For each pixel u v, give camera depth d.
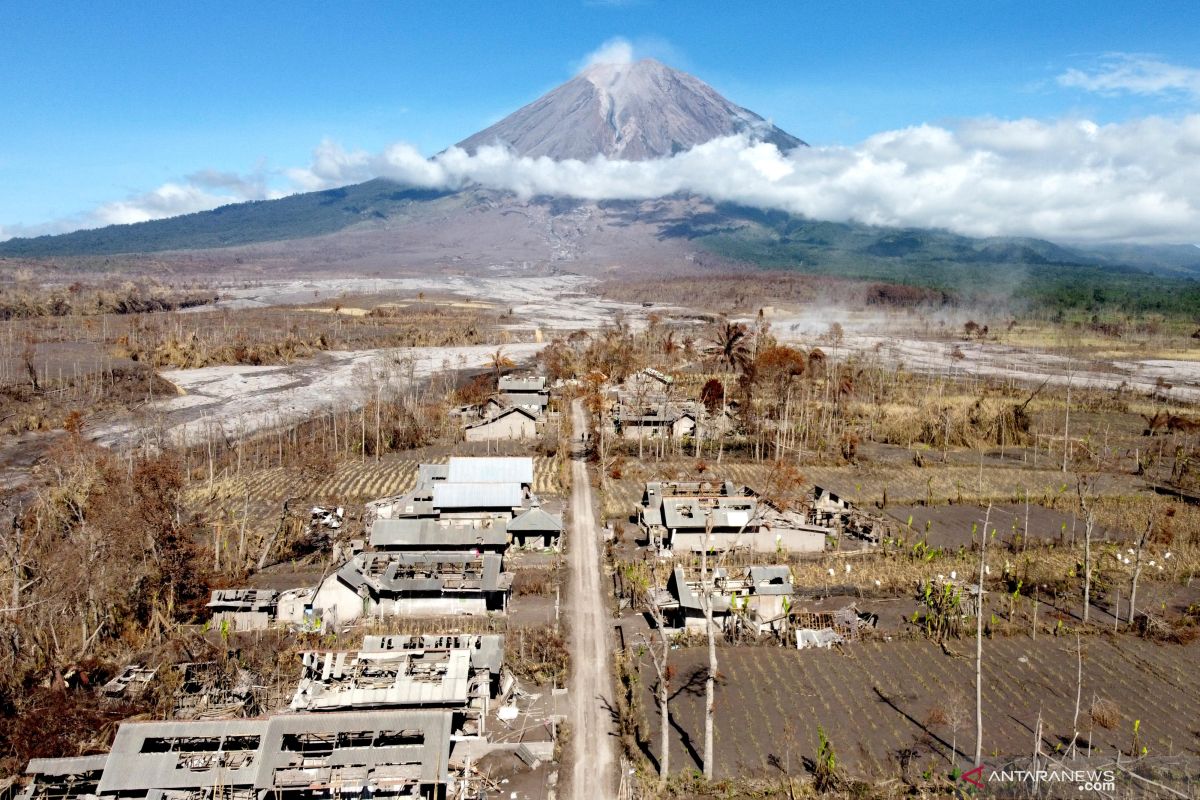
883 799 47.56
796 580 79.31
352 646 63.50
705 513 87.25
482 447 130.25
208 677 57.19
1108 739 54.53
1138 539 89.19
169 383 170.88
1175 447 132.12
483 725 52.69
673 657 64.56
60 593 64.81
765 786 48.53
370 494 103.88
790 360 145.12
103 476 87.12
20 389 146.50
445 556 76.00
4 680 54.94
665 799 47.50
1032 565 83.19
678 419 135.25
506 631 67.00
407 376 175.88
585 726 54.38
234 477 110.38
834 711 57.34
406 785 44.88
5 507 90.94
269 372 192.75
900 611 73.31
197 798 43.50
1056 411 160.88
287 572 79.81
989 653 66.00
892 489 110.56
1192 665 64.75
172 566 70.81
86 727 51.66
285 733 46.53
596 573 80.19
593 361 194.38
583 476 114.00
